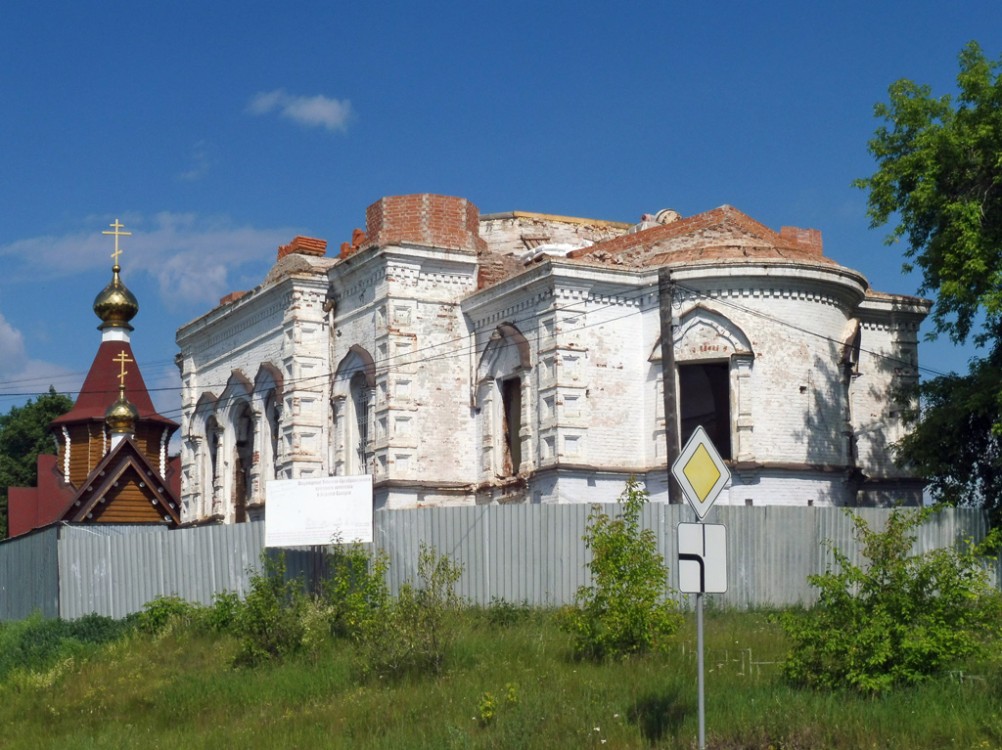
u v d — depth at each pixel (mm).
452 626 21953
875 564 17953
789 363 31578
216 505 44375
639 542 21062
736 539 24797
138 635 27422
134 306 53500
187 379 47125
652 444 32188
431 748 16625
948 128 27422
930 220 28188
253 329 42594
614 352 32438
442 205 37312
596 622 20609
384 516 26609
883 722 15094
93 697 23469
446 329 36219
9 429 68625
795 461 31156
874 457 35625
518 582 25328
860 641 16984
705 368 35188
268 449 41375
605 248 35656
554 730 16422
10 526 46000
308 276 39375
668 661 19562
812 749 14656
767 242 33781
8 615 33562
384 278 36000
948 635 17000
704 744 14773
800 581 25047
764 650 19797
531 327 33094
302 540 26797
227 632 26000
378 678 21016
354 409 38156
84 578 30422
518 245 45938
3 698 24969
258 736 18797
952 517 25625
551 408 31922
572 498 31484
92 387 52375
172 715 21406
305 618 24234
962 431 27969
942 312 28125
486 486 34906
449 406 35906
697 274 31609
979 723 14875
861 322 36281
